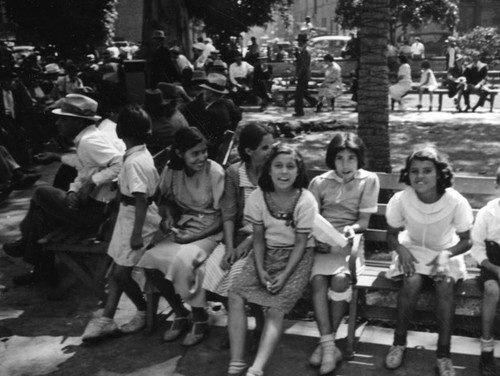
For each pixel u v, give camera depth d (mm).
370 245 5637
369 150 6480
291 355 4070
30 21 24781
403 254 3922
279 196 3953
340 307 3945
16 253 5461
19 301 5055
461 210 3889
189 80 11273
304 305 4656
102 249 4742
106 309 4355
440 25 32469
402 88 17312
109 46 27250
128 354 4156
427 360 3971
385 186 4711
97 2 24766
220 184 4375
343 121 14953
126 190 4266
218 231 4418
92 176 4785
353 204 4277
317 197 4355
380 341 4227
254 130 4195
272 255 3992
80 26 24672
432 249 3990
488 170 8977
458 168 9172
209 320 4578
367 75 6402
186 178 4438
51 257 5332
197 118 6629
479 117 15594
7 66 11758
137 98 13594
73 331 4508
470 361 3945
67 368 4008
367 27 6344
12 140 9602
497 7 37219
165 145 5941
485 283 3773
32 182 8234
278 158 3846
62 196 5043
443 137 12156
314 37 33594
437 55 32875
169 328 4488
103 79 14602
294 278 3859
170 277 4098
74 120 4840
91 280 4863
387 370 3873
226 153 6023
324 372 3789
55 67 14500
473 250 3871
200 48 22281
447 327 3742
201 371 3932
